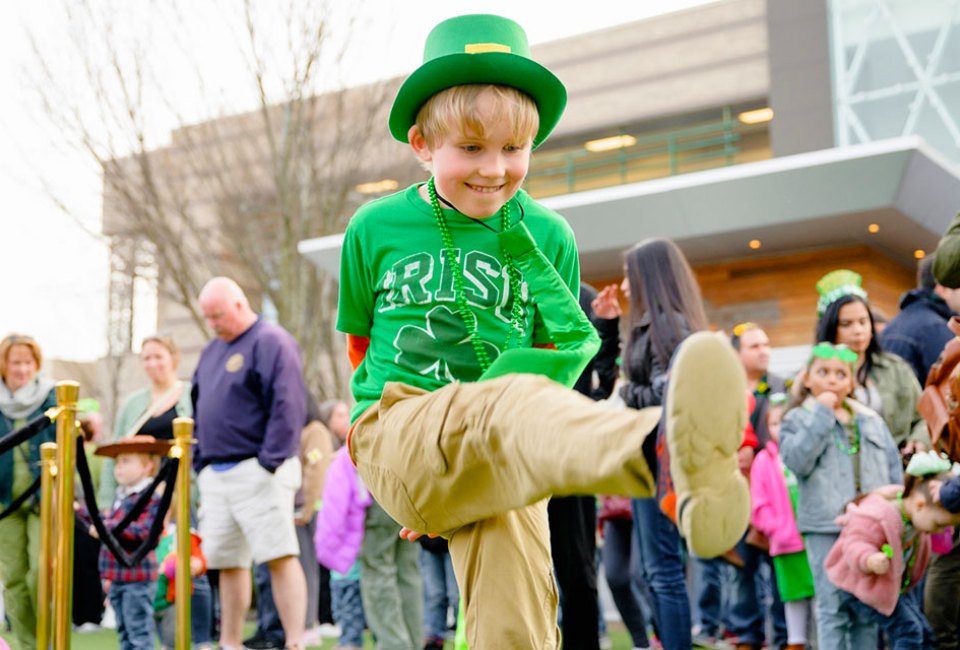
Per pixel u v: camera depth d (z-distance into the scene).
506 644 2.27
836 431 4.36
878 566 3.99
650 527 4.46
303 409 5.32
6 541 5.62
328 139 14.89
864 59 12.88
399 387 2.36
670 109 16.22
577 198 10.84
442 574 5.98
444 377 2.45
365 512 5.38
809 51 13.20
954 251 3.29
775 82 13.40
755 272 12.12
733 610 5.57
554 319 2.37
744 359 5.54
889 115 12.66
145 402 6.62
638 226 10.76
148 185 13.95
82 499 6.76
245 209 14.79
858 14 12.98
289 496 5.33
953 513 3.83
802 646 5.07
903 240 11.20
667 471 1.59
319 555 5.39
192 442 4.75
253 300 15.65
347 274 2.64
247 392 5.27
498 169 2.32
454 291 2.44
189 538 4.65
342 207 14.54
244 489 5.24
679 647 4.38
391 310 2.52
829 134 12.92
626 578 5.09
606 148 16.72
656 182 10.50
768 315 11.98
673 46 16.33
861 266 11.52
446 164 2.34
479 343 2.42
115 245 14.59
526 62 2.27
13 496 5.59
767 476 5.17
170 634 5.94
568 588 4.17
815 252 11.78
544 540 2.45
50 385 5.75
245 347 5.32
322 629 7.88
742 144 15.88
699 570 6.10
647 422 1.64
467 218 2.48
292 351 5.32
